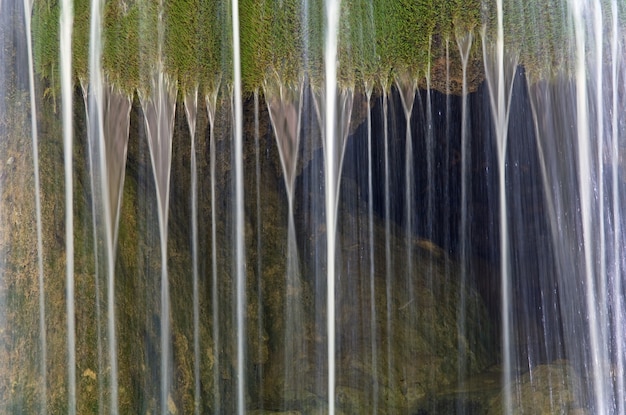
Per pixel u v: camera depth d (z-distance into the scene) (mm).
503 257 6617
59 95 5418
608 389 6258
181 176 6035
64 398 5098
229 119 6027
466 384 6785
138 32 5680
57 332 5145
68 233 5332
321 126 6191
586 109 6094
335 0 6008
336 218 6781
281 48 6004
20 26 5281
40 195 5223
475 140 6332
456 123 6363
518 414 6246
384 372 6781
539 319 6637
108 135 5629
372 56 6062
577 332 6445
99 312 5387
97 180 5562
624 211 6160
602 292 6289
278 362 6551
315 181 6453
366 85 6152
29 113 5258
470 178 6492
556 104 6102
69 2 5461
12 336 4961
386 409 6648
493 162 6324
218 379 6109
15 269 5031
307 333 6684
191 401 5832
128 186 5758
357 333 6848
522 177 6312
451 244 6902
